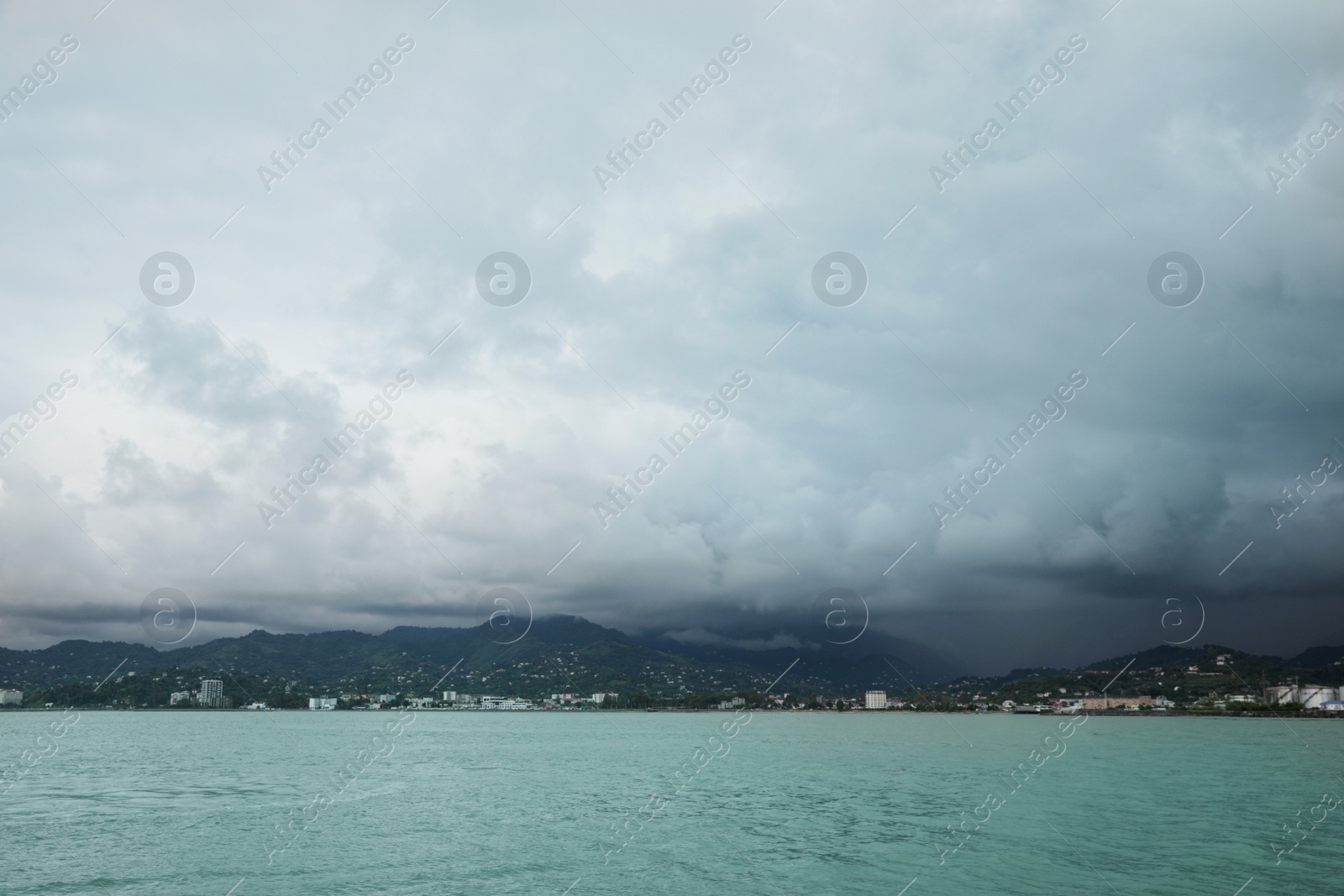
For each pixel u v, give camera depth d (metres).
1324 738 123.25
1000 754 97.00
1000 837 42.94
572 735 145.12
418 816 50.25
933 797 59.53
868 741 123.12
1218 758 89.00
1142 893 31.77
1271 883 33.09
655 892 31.97
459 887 32.69
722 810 53.59
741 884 33.16
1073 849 39.94
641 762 88.56
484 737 135.12
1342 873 35.00
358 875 34.34
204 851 39.00
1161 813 51.34
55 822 47.25
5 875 34.12
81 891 31.67
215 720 193.50
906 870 35.53
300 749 103.75
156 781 68.62
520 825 46.91
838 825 46.97
